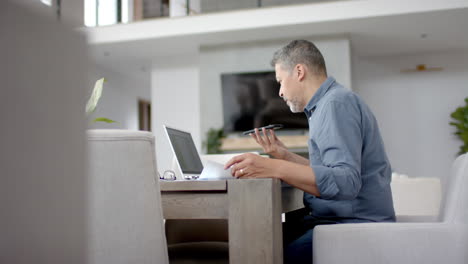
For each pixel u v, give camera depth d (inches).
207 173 61.5
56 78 16.0
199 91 311.0
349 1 260.1
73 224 17.0
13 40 14.3
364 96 337.7
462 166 54.4
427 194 120.5
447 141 323.6
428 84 328.2
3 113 13.9
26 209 14.8
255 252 49.0
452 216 51.8
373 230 51.0
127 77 410.6
